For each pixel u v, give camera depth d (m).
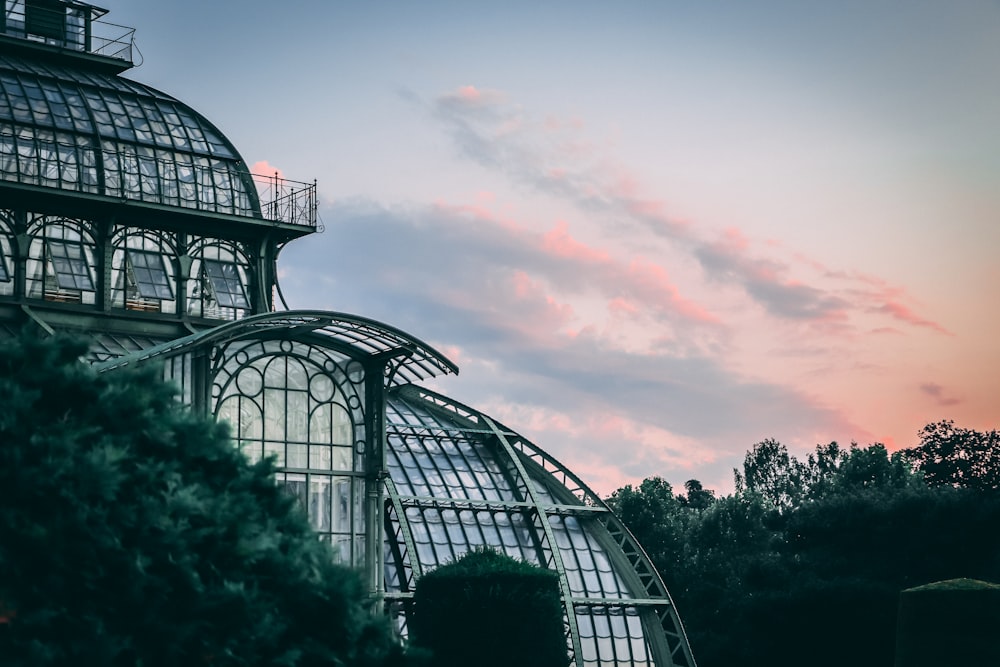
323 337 58.75
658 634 74.00
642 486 118.44
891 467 115.81
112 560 28.67
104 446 30.16
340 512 58.38
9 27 67.31
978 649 63.28
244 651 30.33
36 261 61.28
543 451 77.38
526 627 56.53
